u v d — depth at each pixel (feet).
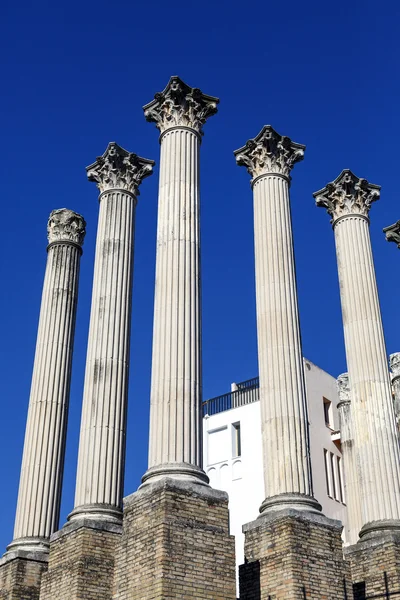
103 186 83.92
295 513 60.29
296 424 66.13
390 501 69.97
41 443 79.36
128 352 75.25
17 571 71.36
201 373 62.18
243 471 145.38
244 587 60.59
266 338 70.38
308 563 58.65
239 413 151.84
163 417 59.06
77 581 60.90
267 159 80.07
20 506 77.05
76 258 91.86
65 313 87.35
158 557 51.78
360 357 77.46
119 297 76.74
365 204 86.84
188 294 64.44
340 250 84.69
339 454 149.89
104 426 69.92
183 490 55.01
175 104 74.74
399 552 65.72
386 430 73.41
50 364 83.66
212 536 54.65
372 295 80.69
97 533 63.87
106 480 67.62
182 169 71.26
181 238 67.10
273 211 76.84
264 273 73.72
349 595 59.62
